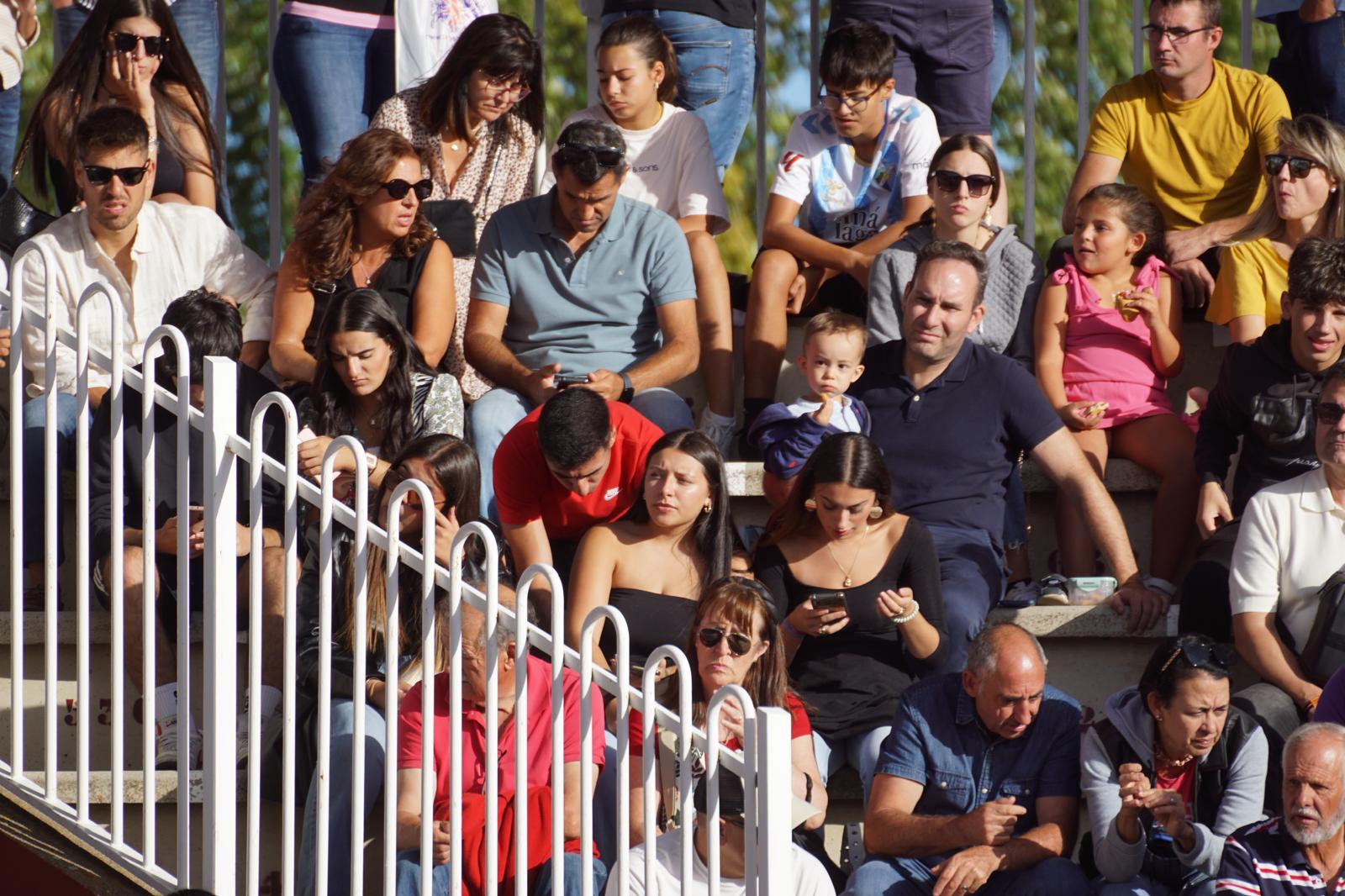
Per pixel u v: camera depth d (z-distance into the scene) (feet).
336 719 53.06
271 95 85.46
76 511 62.03
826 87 77.20
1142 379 69.21
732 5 82.12
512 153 77.05
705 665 51.80
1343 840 49.90
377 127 76.07
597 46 84.69
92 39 75.61
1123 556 63.16
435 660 50.16
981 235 73.05
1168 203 78.54
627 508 60.80
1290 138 70.33
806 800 53.26
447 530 55.26
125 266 68.95
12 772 52.44
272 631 56.44
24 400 58.80
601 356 70.03
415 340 67.82
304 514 58.75
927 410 64.64
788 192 77.41
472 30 75.41
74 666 59.11
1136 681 62.44
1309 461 62.44
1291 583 58.75
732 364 73.10
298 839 54.08
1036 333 70.74
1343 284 60.95
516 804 45.06
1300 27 80.18
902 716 54.65
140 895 49.37
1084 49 85.61
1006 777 53.88
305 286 67.97
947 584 61.16
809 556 59.16
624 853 43.91
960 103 82.33
